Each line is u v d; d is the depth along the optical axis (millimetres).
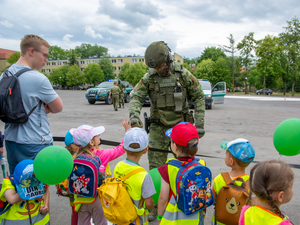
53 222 2490
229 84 50062
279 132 1934
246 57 48812
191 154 1681
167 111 2582
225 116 10016
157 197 1956
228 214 1695
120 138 6062
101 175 2006
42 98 1870
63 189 2117
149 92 2707
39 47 1894
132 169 1712
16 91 1750
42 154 1495
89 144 1989
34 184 1692
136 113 2559
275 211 1193
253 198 1304
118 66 76375
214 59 61562
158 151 2660
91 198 1932
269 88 46531
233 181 1729
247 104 16641
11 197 1659
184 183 1567
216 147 5359
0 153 2379
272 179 1138
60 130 6871
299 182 3400
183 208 1576
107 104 15594
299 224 2406
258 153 4914
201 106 2688
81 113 10695
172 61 2533
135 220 1724
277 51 40375
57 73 64812
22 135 1839
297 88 51969
